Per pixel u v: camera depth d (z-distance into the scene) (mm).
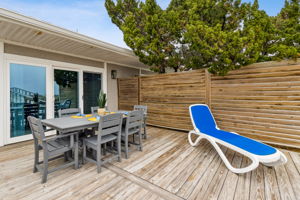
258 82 3076
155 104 4945
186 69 4977
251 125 3195
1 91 3096
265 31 2996
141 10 4680
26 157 2576
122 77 6305
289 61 2730
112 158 2307
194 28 3197
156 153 2793
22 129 3443
